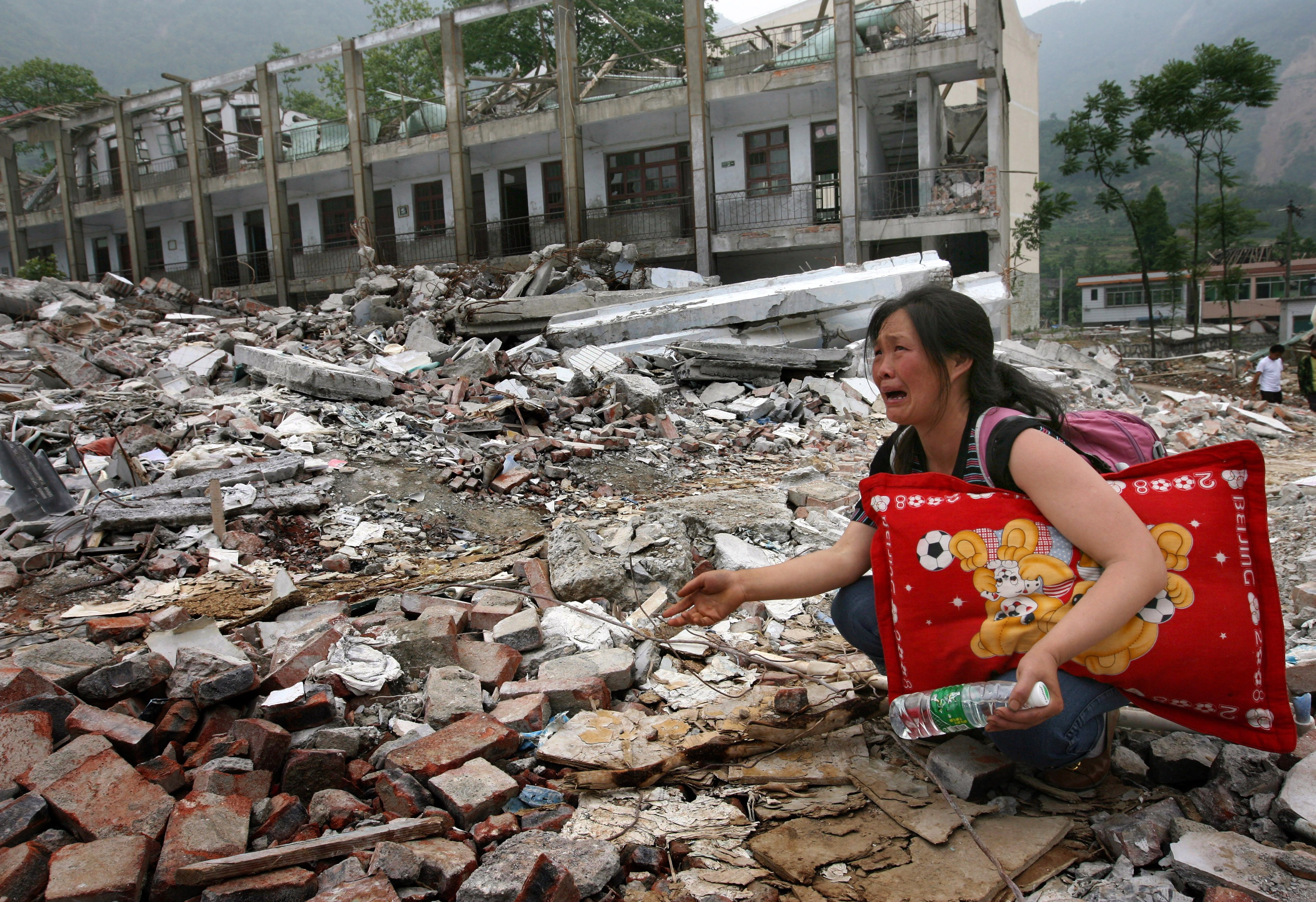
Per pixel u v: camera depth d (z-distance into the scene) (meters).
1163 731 2.30
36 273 25.53
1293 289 43.59
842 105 17.22
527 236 22.11
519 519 5.18
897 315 1.95
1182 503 1.82
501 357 9.44
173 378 8.32
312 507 4.94
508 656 3.01
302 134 23.92
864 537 2.30
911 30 18.52
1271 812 1.92
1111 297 49.47
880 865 1.85
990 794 2.11
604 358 9.52
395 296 14.62
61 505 4.65
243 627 3.44
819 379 9.48
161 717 2.55
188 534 4.54
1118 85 23.61
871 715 2.56
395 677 2.83
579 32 26.50
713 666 3.03
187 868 1.75
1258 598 1.82
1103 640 1.72
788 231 18.25
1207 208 27.78
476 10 20.17
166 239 27.81
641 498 5.76
